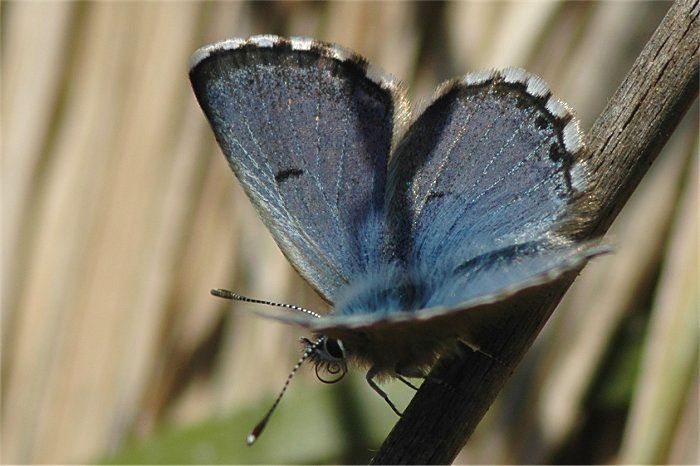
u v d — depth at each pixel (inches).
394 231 10.1
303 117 10.2
